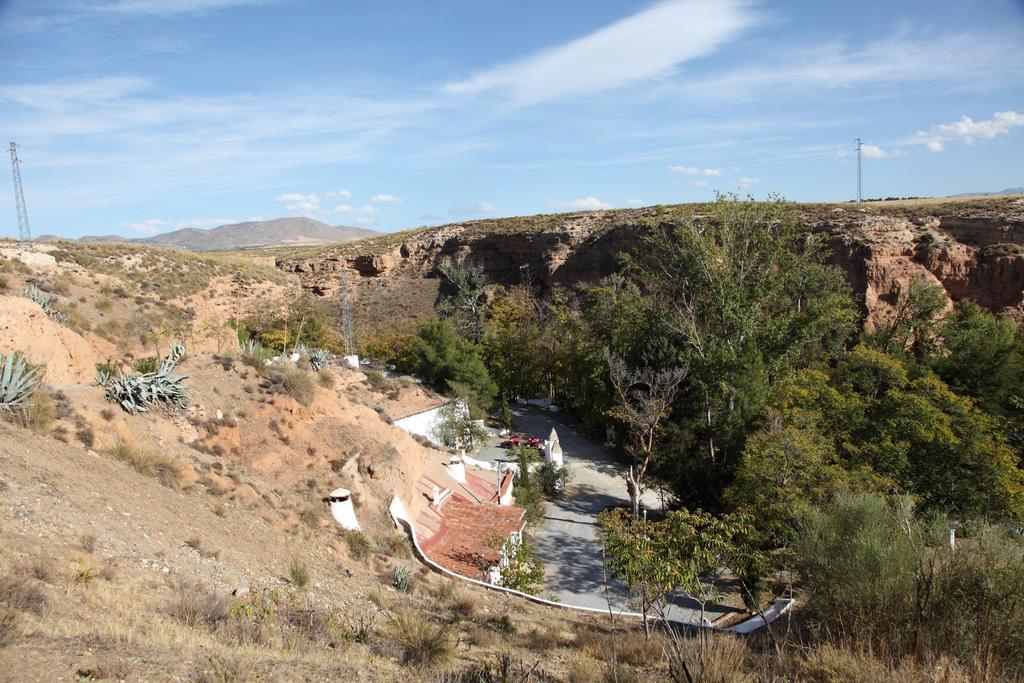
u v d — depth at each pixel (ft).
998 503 66.08
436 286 272.72
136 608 21.44
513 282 262.47
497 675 23.76
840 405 82.94
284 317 202.08
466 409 117.08
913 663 20.65
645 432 99.66
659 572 36.68
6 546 21.52
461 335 188.65
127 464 37.22
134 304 135.64
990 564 24.36
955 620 23.17
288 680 18.49
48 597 19.35
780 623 39.91
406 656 25.05
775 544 60.08
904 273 169.68
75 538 25.21
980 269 166.71
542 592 61.46
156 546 29.22
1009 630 22.03
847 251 175.11
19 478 27.76
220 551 32.63
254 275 240.12
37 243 176.04
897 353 126.72
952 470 72.08
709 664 22.65
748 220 112.27
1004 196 204.95
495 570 58.65
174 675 16.76
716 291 109.60
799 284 118.62
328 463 57.26
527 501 87.15
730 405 93.25
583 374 139.95
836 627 27.73
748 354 97.35
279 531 41.11
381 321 242.99
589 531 86.12
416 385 125.70
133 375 47.62
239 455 51.19
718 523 40.96
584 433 139.33
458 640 29.55
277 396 60.64
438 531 62.75
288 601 29.63
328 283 273.33
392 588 41.55
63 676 15.17
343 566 41.34
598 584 69.51
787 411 80.28
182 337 97.91
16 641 16.25
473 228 298.15
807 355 125.18
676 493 90.22
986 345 104.06
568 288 237.45
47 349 44.14
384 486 59.06
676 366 106.22
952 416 74.84
